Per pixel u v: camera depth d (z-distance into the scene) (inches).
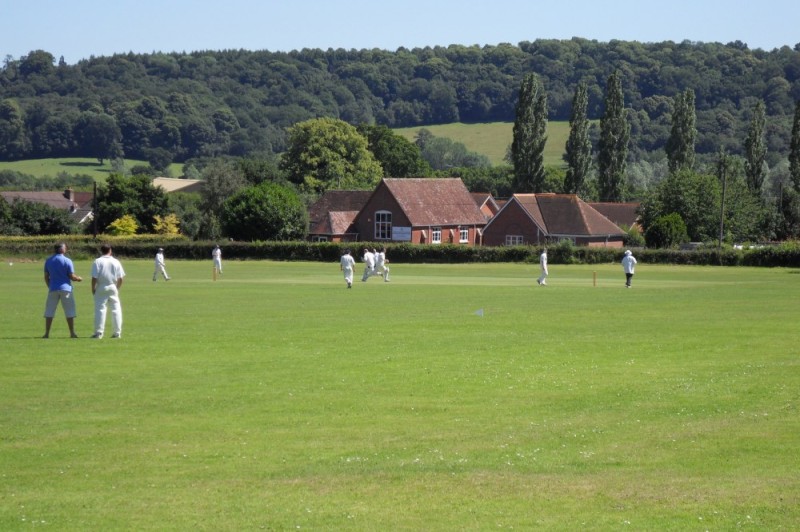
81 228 5182.1
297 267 3513.8
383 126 7406.5
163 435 690.2
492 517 515.8
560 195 4926.2
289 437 687.7
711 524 505.0
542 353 1090.1
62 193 7263.8
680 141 5442.9
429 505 535.5
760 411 777.6
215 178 5502.0
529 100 5526.6
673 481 582.2
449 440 680.4
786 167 7263.8
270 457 633.6
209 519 510.9
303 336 1239.5
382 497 550.3
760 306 1742.1
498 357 1056.8
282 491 560.7
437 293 2105.1
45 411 764.0
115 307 1202.0
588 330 1327.5
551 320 1469.0
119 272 1202.0
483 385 886.4
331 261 4020.7
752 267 3479.3
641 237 4736.7
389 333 1278.3
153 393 838.5
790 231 4923.7
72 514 517.7
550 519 512.4
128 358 1031.0
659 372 961.5
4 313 1531.7
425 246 3905.0
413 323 1414.9
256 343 1163.3
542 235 4822.8
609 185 5585.6
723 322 1440.7
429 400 817.5
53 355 1043.9
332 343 1168.8
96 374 928.9
